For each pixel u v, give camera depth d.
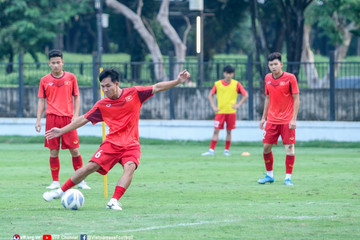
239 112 65.69
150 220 22.92
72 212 24.75
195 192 31.23
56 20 102.94
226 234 20.53
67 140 32.56
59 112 32.62
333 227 21.80
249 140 64.19
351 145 60.53
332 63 62.47
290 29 79.19
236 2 110.62
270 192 31.23
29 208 25.92
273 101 34.41
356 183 34.94
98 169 25.30
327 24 98.62
